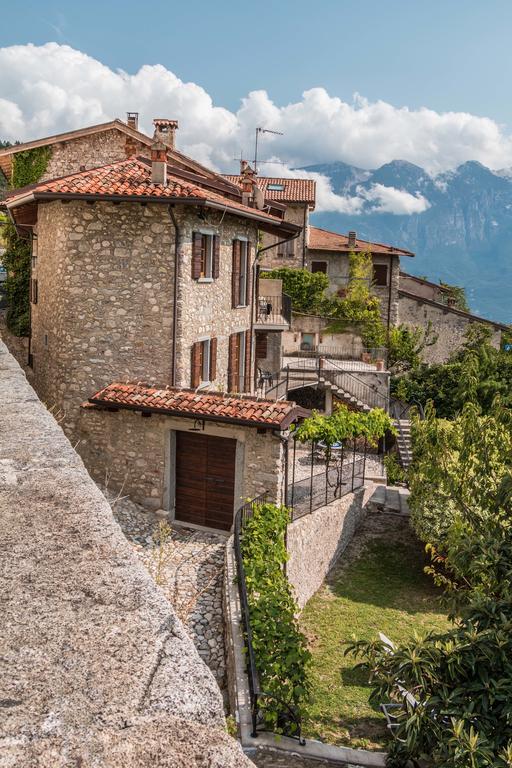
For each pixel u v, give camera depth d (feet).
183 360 53.57
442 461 43.68
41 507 9.19
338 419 57.11
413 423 52.42
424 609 49.83
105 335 54.08
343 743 30.86
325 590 52.60
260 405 45.21
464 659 22.90
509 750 19.62
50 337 58.13
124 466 49.37
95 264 53.57
